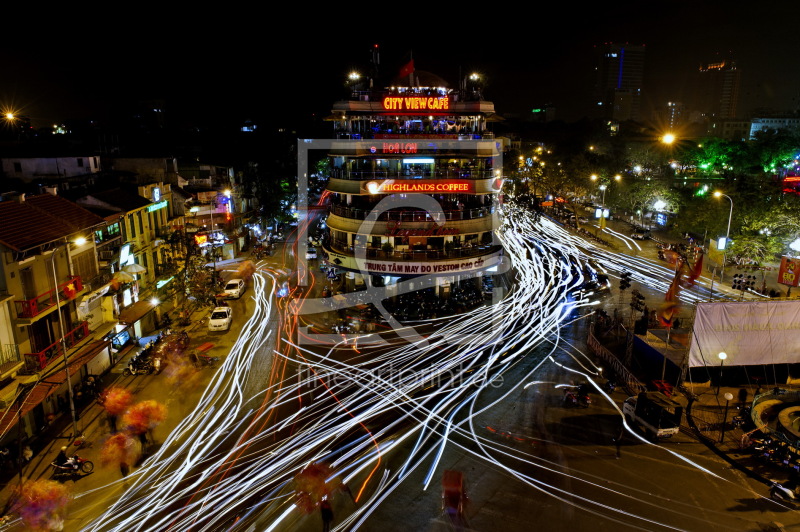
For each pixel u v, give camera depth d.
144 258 43.22
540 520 19.81
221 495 21.44
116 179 48.53
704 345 29.39
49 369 26.59
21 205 28.45
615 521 19.75
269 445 25.11
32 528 19.78
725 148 107.00
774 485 21.14
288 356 35.94
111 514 20.48
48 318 27.77
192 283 45.00
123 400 29.67
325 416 27.73
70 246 29.83
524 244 69.38
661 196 76.69
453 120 47.19
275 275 57.69
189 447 25.12
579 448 24.55
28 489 22.06
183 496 21.47
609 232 78.19
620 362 32.19
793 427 24.83
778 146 100.69
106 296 34.62
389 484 21.86
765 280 49.75
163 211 47.44
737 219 55.25
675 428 25.25
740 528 19.44
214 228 61.84
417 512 20.19
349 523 19.62
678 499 21.02
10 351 25.11
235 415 28.03
